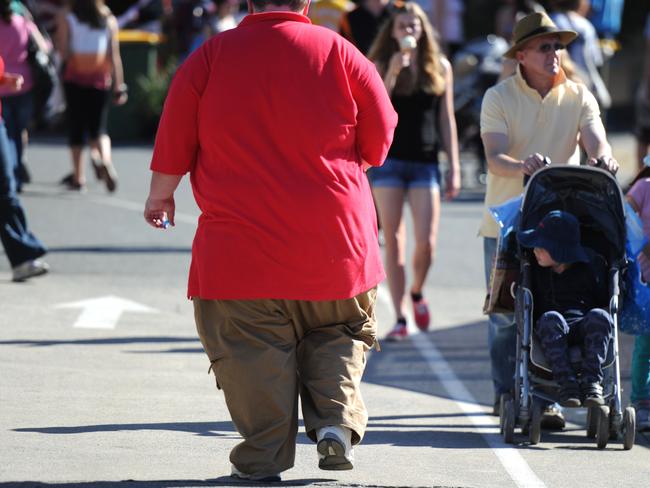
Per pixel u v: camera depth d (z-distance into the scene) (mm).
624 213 23984
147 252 46219
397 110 34000
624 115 104000
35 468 19797
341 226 18609
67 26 57344
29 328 33250
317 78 18562
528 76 26000
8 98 48531
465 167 74000
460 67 67312
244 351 18734
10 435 22234
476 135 67062
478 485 20297
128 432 23109
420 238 34812
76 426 23312
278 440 18969
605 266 24328
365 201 19031
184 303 38438
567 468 22172
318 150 18562
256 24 18750
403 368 31844
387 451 23031
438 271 45812
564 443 24516
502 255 24516
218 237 18594
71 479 19062
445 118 34531
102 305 37094
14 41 45625
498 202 26297
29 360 29422
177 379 28562
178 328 34719
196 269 18922
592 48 54156
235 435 23328
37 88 47844
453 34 75188
